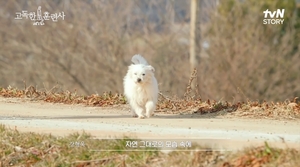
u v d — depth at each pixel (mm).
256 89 46250
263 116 23891
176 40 50375
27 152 19531
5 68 52781
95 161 18656
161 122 22797
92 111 25812
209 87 46031
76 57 51156
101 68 50625
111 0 51688
